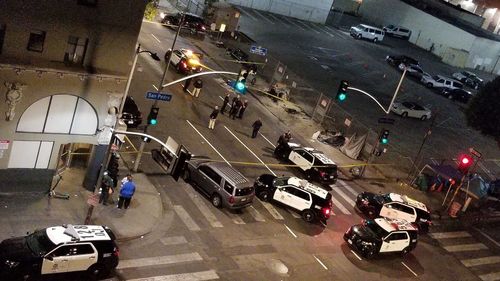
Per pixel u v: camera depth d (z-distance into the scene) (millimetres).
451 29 88688
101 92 27656
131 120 36656
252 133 43188
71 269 22328
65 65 26375
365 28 84562
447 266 35250
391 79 71750
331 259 31141
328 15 87625
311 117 51594
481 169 54906
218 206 32031
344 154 46000
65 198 28062
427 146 54562
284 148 41094
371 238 32438
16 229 24594
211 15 65812
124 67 28000
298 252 30562
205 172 32656
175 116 41656
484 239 40875
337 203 38031
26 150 26922
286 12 83562
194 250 27438
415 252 35688
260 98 52250
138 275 24250
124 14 26984
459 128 63344
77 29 26125
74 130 27828
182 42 58781
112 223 27312
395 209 37406
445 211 43000
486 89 49188
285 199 34219
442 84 73188
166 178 33469
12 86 24922
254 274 27125
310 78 62281
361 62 74438
